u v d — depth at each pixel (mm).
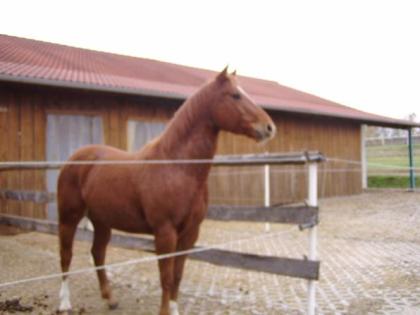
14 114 8297
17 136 8328
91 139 9438
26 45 12961
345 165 16812
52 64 10664
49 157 8773
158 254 3691
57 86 8164
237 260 3986
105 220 4168
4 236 7941
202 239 8445
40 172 8617
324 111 14453
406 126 18469
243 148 12797
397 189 18000
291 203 13352
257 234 8859
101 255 4539
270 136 3744
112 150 4387
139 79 11805
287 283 5379
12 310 4391
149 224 3773
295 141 14484
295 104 14406
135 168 3848
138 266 6211
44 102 8719
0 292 5008
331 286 5242
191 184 3670
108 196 3998
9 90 8227
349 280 5492
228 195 12172
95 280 5535
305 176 14820
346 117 15344
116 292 5059
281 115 13922
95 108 9508
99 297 4871
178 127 3779
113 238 5051
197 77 15273
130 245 4918
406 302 4613
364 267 6145
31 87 8508
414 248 7465
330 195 15938
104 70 11867
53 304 4621
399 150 22469
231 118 3727
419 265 6227
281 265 3727
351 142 17234
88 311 4422
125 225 4027
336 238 8398
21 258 6508
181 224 3736
